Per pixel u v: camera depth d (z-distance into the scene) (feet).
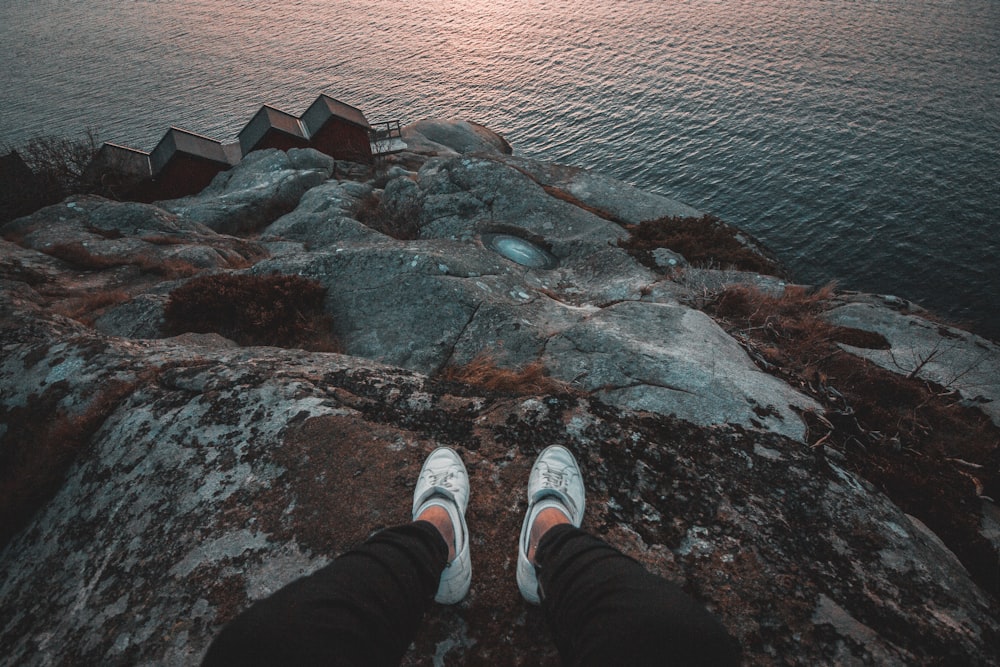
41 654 7.77
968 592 9.14
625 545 8.54
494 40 298.76
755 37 228.22
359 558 4.89
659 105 180.55
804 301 29.81
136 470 10.43
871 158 127.13
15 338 15.83
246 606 7.57
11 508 10.74
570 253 45.34
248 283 25.57
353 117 96.27
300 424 10.71
